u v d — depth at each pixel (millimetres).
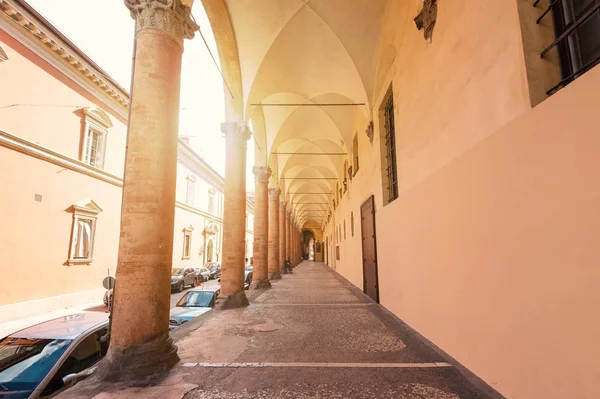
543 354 2525
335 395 3398
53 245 12328
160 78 4672
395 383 3652
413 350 4824
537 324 2594
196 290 9742
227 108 10180
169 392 3506
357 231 13352
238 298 9125
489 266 3320
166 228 4551
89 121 14109
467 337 3832
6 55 10547
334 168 21578
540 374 2561
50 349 4051
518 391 2846
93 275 14414
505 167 3020
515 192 2869
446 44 4395
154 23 4742
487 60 3365
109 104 15422
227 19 9000
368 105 9672
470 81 3734
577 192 2182
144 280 4230
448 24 4332
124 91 15734
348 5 8344
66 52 12367
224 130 10109
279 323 6883
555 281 2393
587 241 2102
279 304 9523
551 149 2422
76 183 13508
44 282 11898
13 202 10758
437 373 3893
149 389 3586
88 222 14320
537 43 2809
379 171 8875
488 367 3365
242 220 9773
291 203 32312
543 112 2508
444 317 4516
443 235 4508
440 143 4633
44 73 11945
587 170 2100
